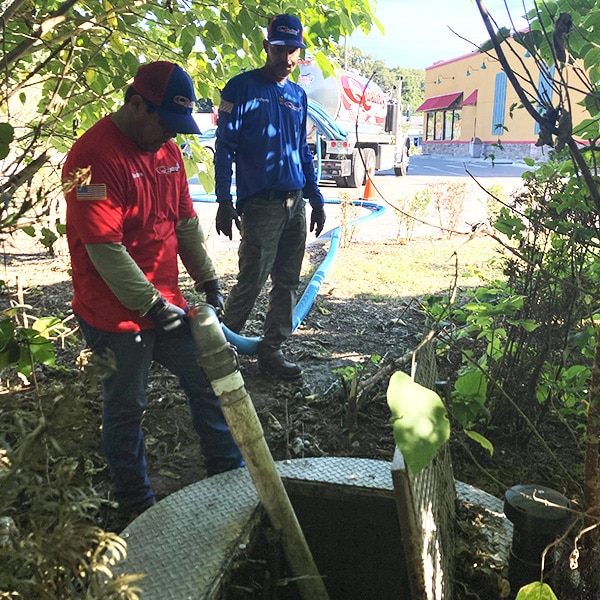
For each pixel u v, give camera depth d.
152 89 2.30
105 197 2.30
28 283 6.57
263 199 3.91
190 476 3.23
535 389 3.43
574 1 2.08
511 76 1.59
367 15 3.89
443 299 4.31
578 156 1.62
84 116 3.96
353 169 17.19
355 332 5.40
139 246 2.53
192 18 3.61
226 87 3.80
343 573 2.23
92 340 2.52
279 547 2.00
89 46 3.24
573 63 1.94
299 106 4.03
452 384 3.93
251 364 4.54
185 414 3.82
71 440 1.31
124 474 2.63
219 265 7.82
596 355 1.75
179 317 2.47
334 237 8.62
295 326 5.27
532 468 3.32
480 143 35.69
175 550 1.91
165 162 2.58
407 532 1.47
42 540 1.15
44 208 1.75
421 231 10.73
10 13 2.24
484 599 2.06
